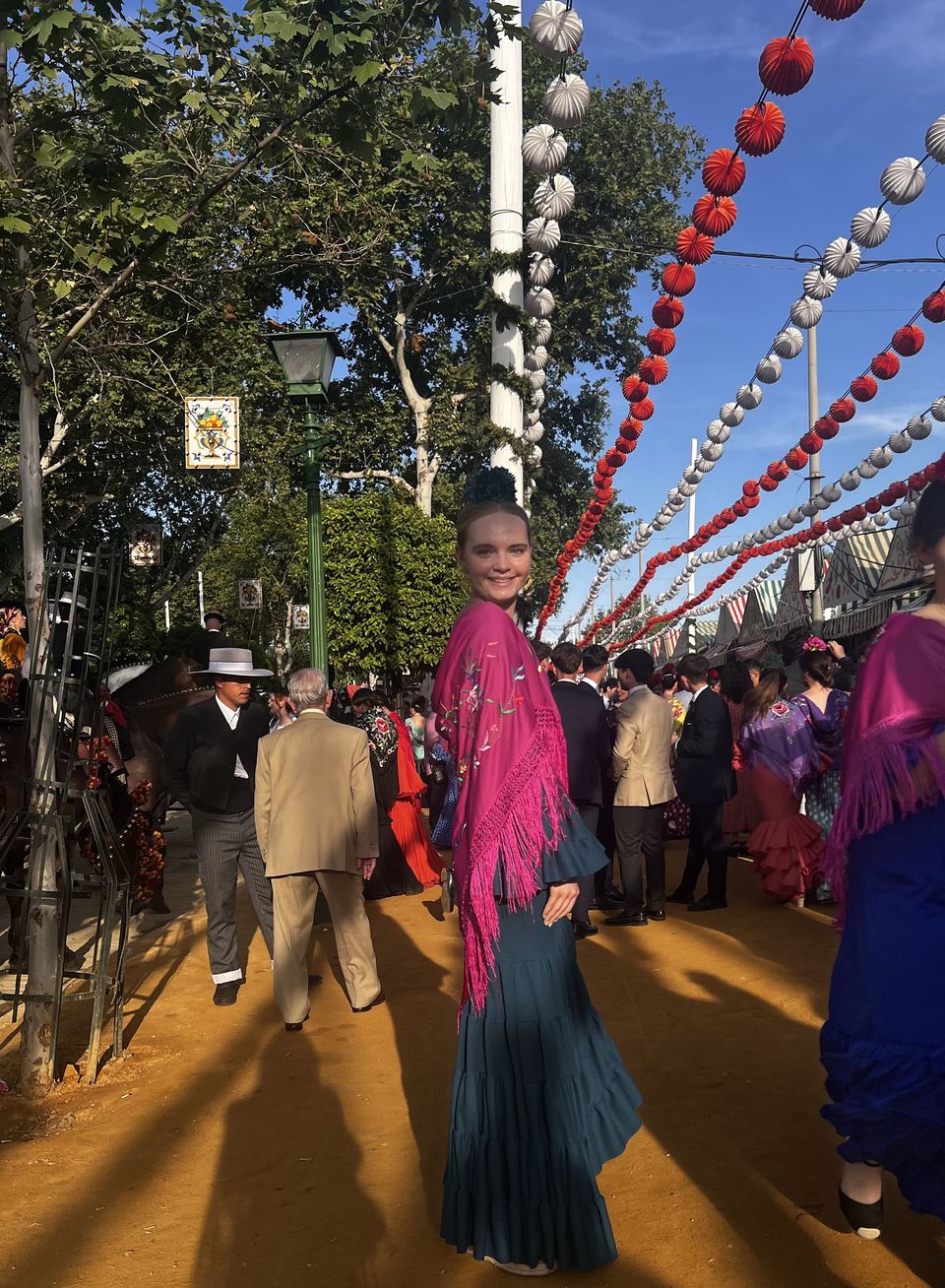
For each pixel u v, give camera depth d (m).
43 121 4.79
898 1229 3.02
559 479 29.27
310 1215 3.29
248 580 30.47
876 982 2.50
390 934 7.59
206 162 5.05
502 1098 2.84
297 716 5.62
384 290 22.19
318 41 4.47
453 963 6.66
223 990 5.88
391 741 9.27
